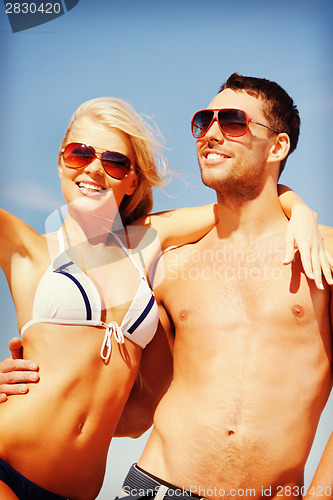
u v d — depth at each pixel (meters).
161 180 7.60
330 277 6.05
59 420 6.14
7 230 6.70
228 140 6.68
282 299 6.47
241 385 6.31
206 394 6.41
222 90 7.15
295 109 7.33
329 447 6.03
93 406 6.34
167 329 7.28
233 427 6.21
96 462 6.46
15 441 6.04
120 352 6.62
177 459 6.31
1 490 5.74
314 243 6.23
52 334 6.40
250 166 6.71
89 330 6.47
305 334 6.36
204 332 6.64
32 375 6.22
